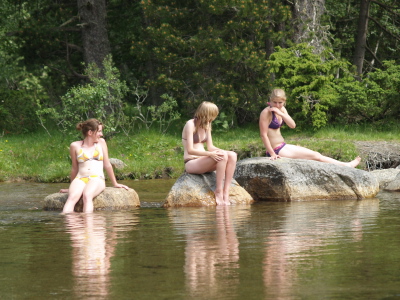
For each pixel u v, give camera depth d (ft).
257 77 120.98
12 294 21.30
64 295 21.02
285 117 57.06
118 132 112.06
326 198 54.54
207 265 25.30
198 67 120.26
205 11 122.31
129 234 34.30
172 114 116.47
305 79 112.78
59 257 27.66
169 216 43.04
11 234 35.27
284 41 126.52
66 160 96.68
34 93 138.51
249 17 116.67
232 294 20.72
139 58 126.52
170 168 88.84
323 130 109.91
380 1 165.48
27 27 132.98
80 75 139.54
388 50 176.45
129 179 85.20
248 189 55.11
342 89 114.11
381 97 114.11
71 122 111.24
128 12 148.46
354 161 58.59
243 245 29.89
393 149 91.04
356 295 20.45
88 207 47.42
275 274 23.52
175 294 20.83
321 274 23.43
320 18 126.62
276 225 37.06
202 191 50.80
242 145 96.48
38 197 60.54
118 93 112.78
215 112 51.70
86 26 132.16
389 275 23.16
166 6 120.47
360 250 28.19
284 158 56.29
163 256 27.37
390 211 44.01
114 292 21.24
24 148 101.50
